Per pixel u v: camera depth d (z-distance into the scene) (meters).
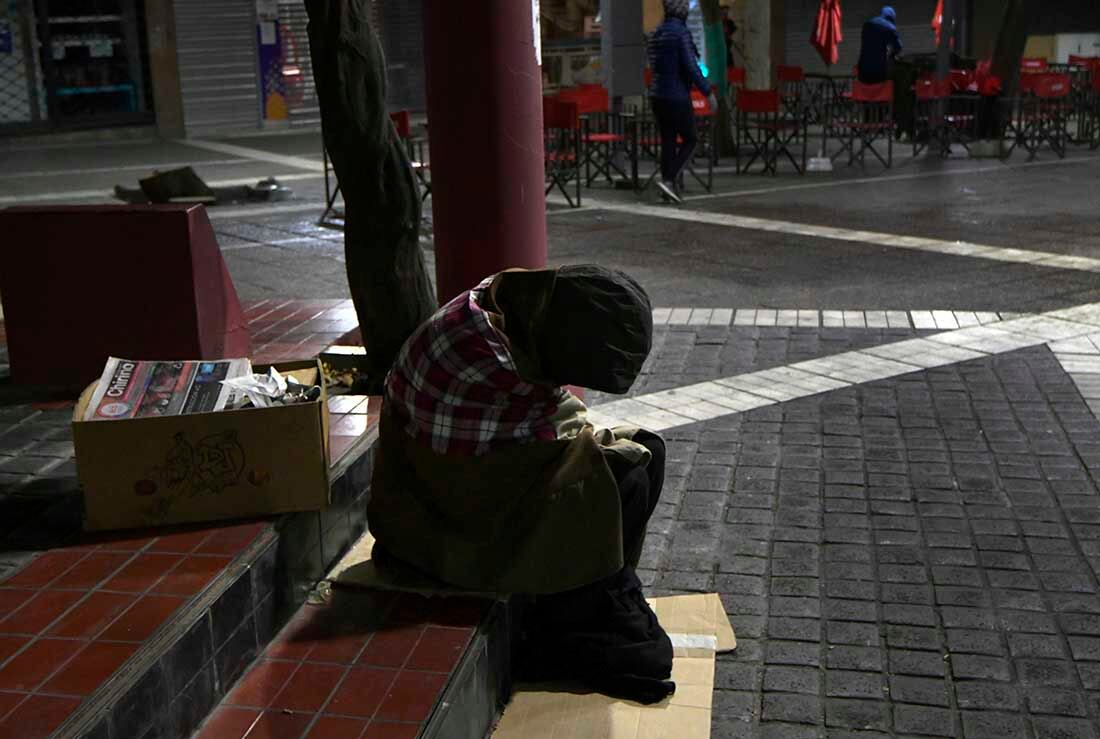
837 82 25.23
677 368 6.86
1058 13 27.53
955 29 22.64
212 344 5.14
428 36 4.63
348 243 4.75
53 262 5.00
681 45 13.03
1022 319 7.77
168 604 3.04
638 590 3.67
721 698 3.55
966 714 3.44
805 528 4.68
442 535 3.50
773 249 10.48
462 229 4.73
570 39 26.17
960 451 5.44
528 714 3.46
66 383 5.11
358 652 3.29
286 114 24.72
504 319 3.36
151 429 3.47
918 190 13.92
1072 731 3.34
